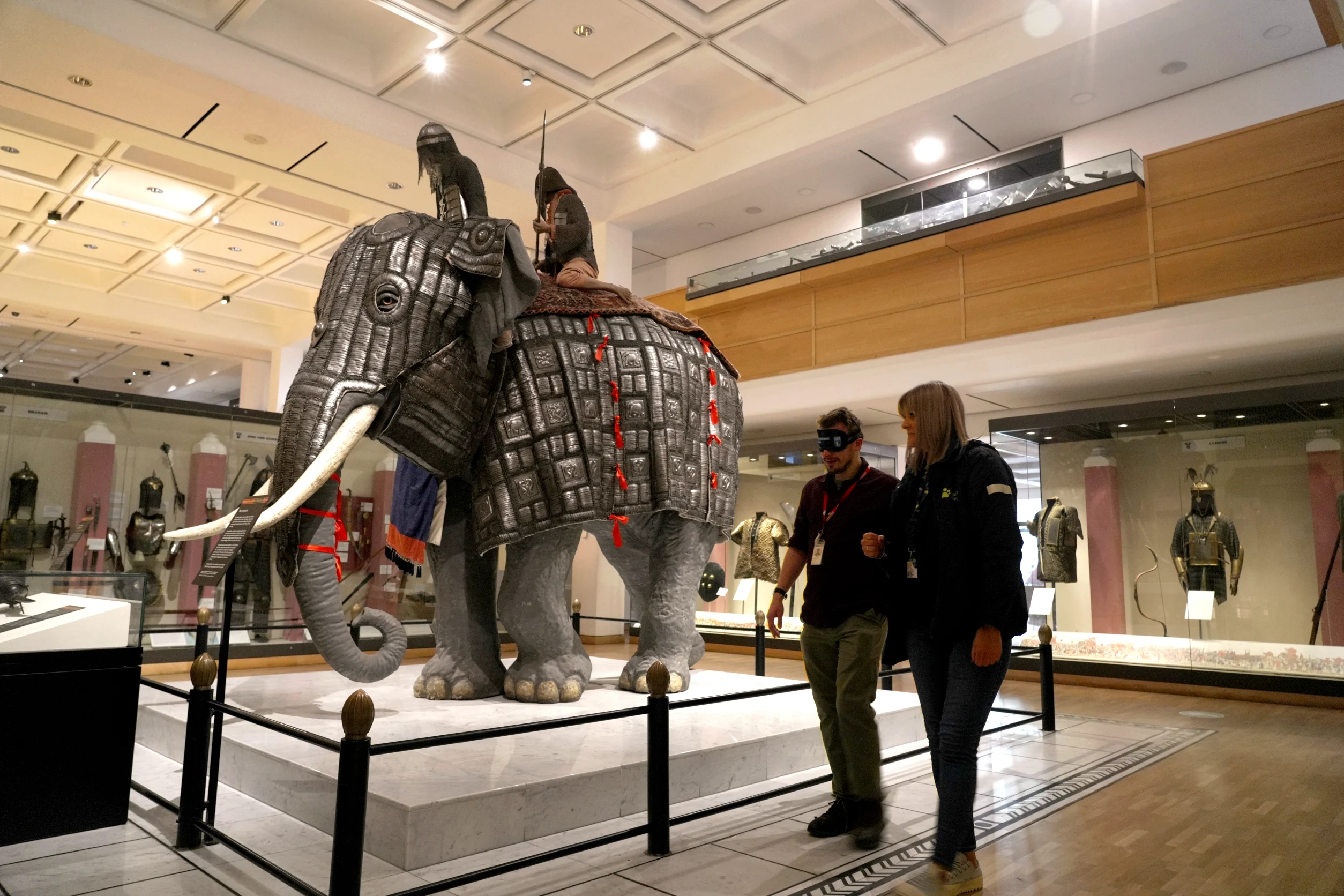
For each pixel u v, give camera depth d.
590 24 8.75
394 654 4.04
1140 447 9.35
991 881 2.90
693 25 8.71
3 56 7.86
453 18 8.48
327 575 3.77
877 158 11.20
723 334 12.27
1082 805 3.92
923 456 2.96
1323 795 4.18
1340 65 8.88
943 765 2.65
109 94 8.52
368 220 11.77
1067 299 9.22
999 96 9.31
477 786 3.09
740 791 3.88
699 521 4.81
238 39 8.38
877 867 2.95
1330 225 7.75
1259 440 8.56
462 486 4.61
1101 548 9.45
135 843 3.19
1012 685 8.91
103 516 8.47
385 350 3.76
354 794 2.29
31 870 2.90
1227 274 8.24
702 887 2.76
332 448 3.54
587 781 3.32
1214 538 8.68
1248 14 8.30
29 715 3.27
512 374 4.23
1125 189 8.64
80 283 14.17
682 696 4.92
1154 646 8.53
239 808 3.54
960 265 10.07
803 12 9.09
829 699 3.43
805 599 3.45
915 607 2.91
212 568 3.27
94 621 3.45
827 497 3.53
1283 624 8.36
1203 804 3.97
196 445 9.08
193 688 3.21
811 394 11.25
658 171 11.48
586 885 2.77
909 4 8.55
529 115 10.23
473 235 4.00
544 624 4.49
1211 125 9.55
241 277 13.95
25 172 10.58
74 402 8.37
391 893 2.56
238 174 10.18
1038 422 9.42
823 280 11.09
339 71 9.02
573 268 4.84
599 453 4.32
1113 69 9.23
